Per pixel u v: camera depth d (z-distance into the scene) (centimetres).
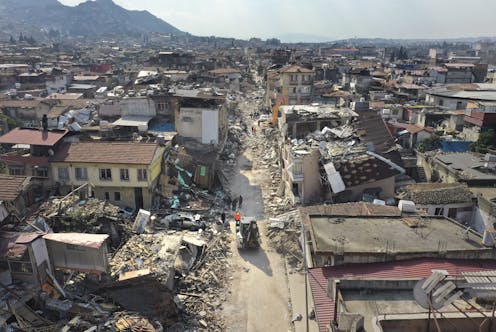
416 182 4669
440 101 7944
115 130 5241
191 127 5578
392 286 1841
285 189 4891
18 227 2862
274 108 8012
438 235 2583
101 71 14038
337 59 18800
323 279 2250
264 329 2691
